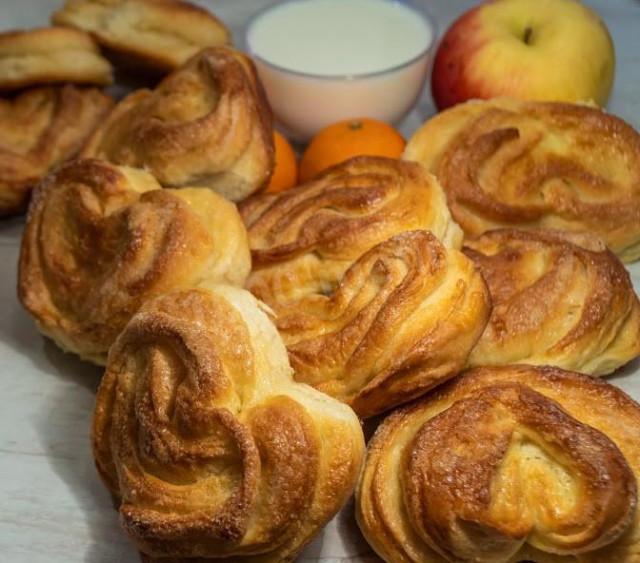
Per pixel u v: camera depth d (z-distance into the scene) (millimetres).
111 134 427
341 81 460
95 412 324
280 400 299
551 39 466
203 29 482
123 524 299
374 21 500
